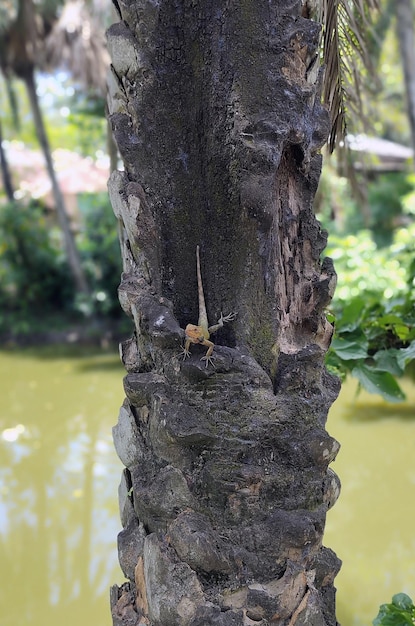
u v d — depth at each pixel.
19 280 8.11
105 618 2.31
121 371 6.06
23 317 8.03
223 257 1.28
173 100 1.29
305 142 1.24
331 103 1.87
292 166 1.29
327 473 1.26
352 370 2.14
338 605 2.21
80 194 10.05
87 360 6.60
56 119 13.90
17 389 5.53
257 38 1.24
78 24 7.06
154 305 1.25
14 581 2.57
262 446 1.20
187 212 1.30
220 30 1.25
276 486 1.20
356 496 2.96
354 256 4.56
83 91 8.41
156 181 1.29
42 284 8.26
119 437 1.30
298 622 1.15
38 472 3.67
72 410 4.86
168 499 1.18
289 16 1.25
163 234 1.30
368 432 3.55
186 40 1.28
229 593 1.16
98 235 8.42
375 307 2.51
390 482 3.06
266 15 1.24
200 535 1.14
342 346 2.12
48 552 2.79
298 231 1.31
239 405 1.19
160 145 1.29
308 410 1.22
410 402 3.98
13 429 4.45
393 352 2.16
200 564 1.14
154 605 1.15
